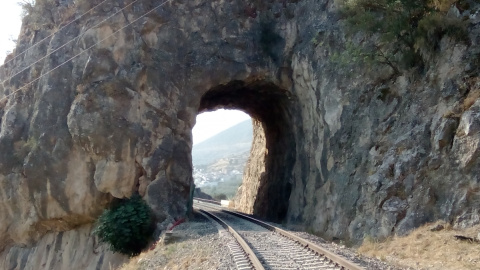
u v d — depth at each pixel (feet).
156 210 82.17
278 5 98.32
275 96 104.32
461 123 53.21
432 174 54.60
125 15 89.86
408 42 65.10
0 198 91.91
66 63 90.17
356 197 65.10
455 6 61.26
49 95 88.84
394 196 57.72
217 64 93.09
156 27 91.30
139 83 87.30
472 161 50.49
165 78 89.40
